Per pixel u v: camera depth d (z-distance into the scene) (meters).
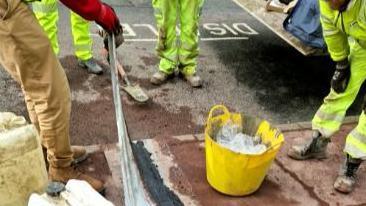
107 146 3.57
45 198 2.19
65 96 2.72
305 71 5.17
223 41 5.66
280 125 4.10
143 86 4.52
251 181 3.08
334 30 3.03
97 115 3.98
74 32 4.51
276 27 4.62
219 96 4.51
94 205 2.12
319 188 3.34
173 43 4.49
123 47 5.24
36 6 4.05
